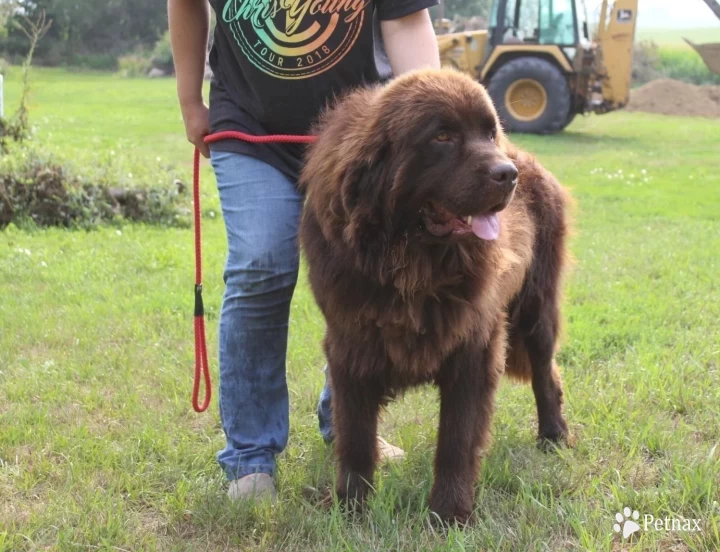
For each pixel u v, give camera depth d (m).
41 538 3.09
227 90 3.40
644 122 24.14
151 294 6.61
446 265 2.97
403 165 2.83
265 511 3.20
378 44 3.47
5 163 9.42
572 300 6.35
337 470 3.34
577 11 19.86
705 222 9.80
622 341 5.29
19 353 5.25
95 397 4.51
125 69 50.00
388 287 2.98
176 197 10.13
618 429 3.87
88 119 22.33
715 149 17.47
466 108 2.83
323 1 3.20
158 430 4.08
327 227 2.95
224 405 3.49
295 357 5.14
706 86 28.00
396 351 3.07
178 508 3.31
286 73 3.24
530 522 3.09
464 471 3.18
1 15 15.63
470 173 2.76
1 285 6.85
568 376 4.73
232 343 3.39
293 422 4.25
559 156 16.14
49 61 52.56
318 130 3.19
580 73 19.69
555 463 3.64
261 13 3.20
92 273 7.30
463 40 20.83
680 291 6.58
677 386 4.37
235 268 3.30
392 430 4.20
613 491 3.22
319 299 3.11
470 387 3.17
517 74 19.69
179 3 3.45
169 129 20.44
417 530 3.00
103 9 54.88
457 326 3.04
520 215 3.66
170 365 5.00
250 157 3.32
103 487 3.54
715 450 3.63
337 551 2.88
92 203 9.48
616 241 8.59
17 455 3.78
